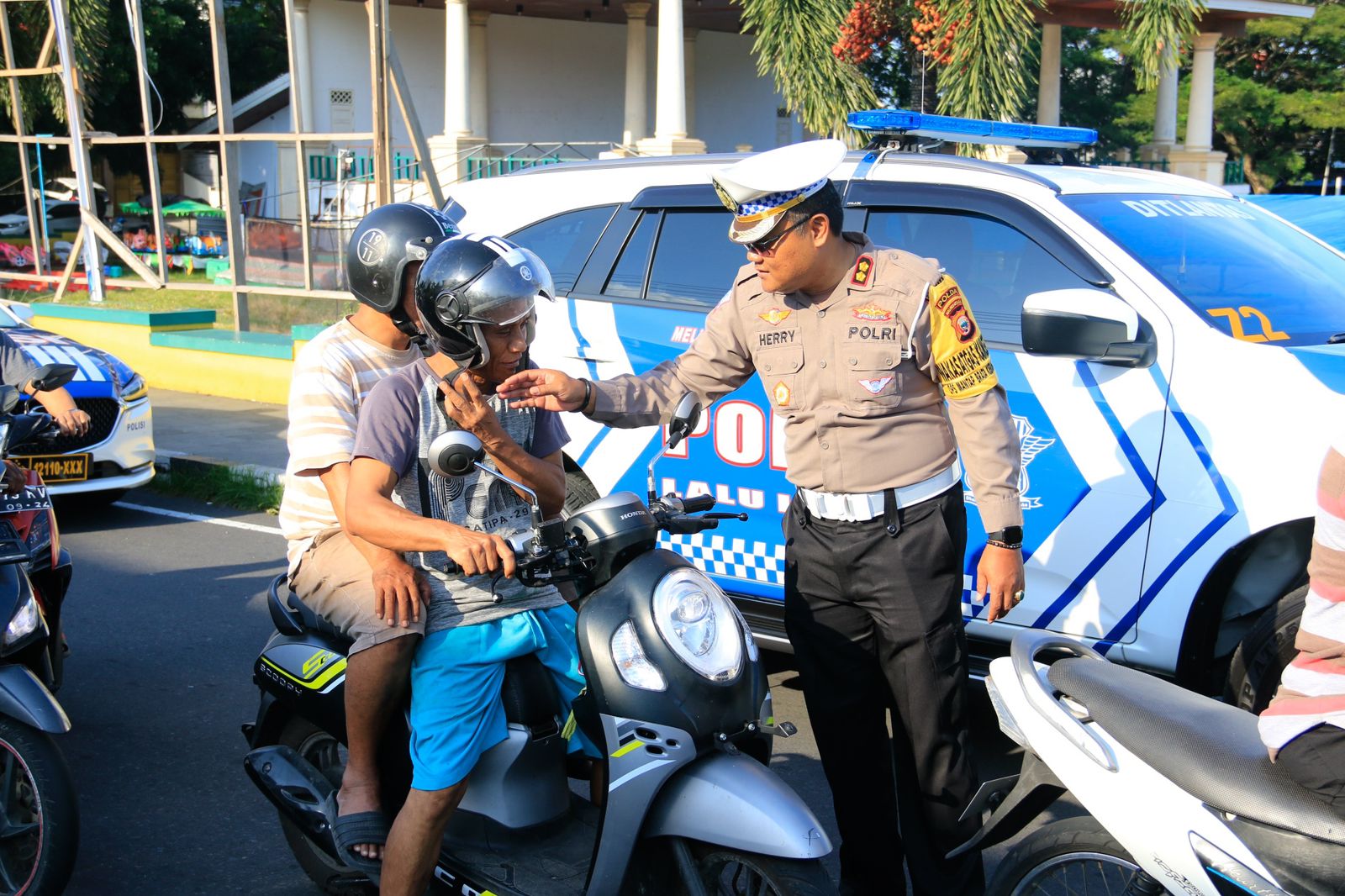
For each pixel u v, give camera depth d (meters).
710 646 2.65
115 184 28.59
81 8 15.39
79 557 7.18
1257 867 2.31
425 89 24.16
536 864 2.95
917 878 3.28
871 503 3.08
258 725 3.49
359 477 2.80
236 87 29.92
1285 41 33.56
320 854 3.51
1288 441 3.77
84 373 7.68
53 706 3.26
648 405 3.21
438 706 2.86
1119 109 31.78
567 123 25.64
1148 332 4.05
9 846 3.38
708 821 2.56
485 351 2.71
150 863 3.79
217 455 9.55
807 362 3.10
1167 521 3.94
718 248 4.95
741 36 27.31
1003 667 2.82
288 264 13.09
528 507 3.01
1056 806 4.13
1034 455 4.18
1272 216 5.09
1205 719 2.54
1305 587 3.75
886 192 4.68
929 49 11.63
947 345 2.94
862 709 3.31
